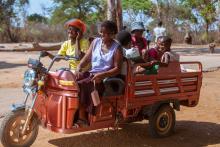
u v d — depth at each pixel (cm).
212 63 2078
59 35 5712
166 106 746
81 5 4466
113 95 667
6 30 5556
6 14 5391
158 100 732
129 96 689
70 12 4528
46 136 743
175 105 763
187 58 2438
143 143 715
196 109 968
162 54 788
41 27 5744
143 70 730
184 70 827
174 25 5516
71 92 626
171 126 757
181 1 5100
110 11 2067
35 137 668
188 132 784
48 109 645
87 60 687
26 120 642
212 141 733
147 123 837
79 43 705
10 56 2661
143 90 710
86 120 652
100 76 646
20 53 3005
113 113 682
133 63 721
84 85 642
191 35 5322
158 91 731
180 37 5356
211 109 970
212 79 1479
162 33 2177
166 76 738
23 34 5697
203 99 1080
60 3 4606
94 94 633
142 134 764
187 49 3644
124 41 732
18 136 649
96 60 673
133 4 4009
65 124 630
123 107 689
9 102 1024
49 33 5700
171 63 747
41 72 642
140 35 838
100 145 700
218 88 1258
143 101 712
